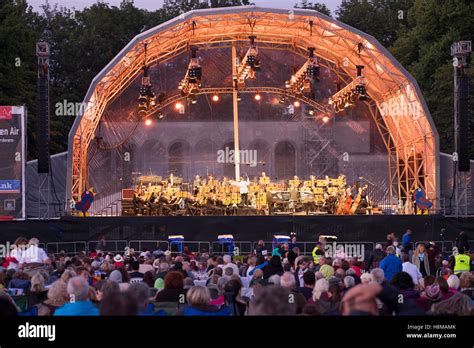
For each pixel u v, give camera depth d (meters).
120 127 39.84
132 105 40.09
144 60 37.50
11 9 51.16
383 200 41.12
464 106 33.62
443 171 41.28
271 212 35.09
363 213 35.50
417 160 39.22
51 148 55.09
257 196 35.69
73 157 35.84
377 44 36.91
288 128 41.50
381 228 31.97
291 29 39.19
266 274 14.97
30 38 51.47
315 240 31.88
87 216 32.50
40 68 31.78
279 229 31.98
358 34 36.94
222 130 41.34
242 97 41.56
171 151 40.78
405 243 27.30
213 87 41.34
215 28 39.16
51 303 9.54
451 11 54.03
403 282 11.58
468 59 53.69
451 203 38.88
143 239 31.75
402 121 39.56
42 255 18.28
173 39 39.25
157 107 40.69
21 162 32.03
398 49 57.72
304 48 41.16
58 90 59.81
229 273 14.73
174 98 41.00
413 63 55.34
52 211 38.91
